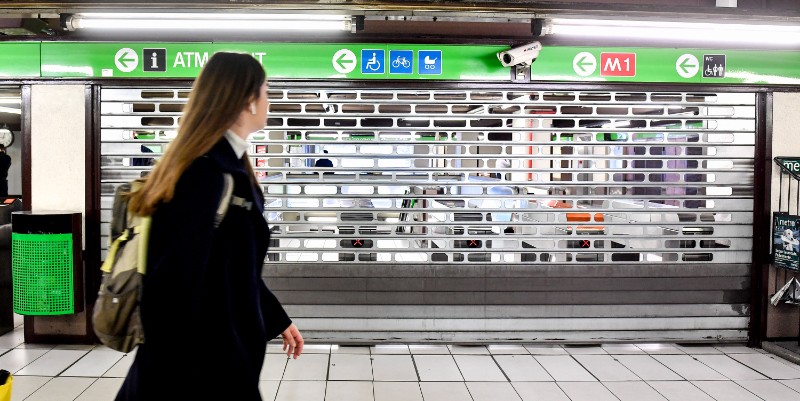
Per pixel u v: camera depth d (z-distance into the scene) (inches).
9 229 217.8
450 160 211.2
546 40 202.8
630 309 211.2
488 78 202.5
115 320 59.6
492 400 159.3
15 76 198.2
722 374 181.8
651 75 205.5
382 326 206.7
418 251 208.1
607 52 204.2
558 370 184.2
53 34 197.3
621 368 186.5
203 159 59.0
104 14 171.6
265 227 66.9
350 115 203.8
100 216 201.8
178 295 55.4
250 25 179.5
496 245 211.6
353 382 171.5
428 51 201.6
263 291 74.8
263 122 68.1
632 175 240.2
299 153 205.6
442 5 171.2
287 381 171.3
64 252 192.7
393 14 173.8
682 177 213.6
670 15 177.8
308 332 206.2
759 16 178.5
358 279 205.9
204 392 59.5
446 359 193.8
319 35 199.3
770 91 208.4
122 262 58.5
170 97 205.0
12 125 398.3
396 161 208.1
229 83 61.6
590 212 210.4
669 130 207.3
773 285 211.2
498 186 210.1
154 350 58.3
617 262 209.8
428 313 207.3
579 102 205.5
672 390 167.8
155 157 203.9
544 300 209.2
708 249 211.8
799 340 203.0
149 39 198.7
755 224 210.8
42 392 159.8
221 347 60.6
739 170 210.5
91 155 200.4
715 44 206.2
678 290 211.8
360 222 207.0
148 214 57.8
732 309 213.0
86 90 199.3
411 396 161.5
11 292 220.8
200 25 177.8
